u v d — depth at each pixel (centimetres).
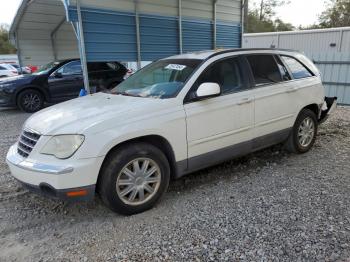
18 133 727
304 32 1956
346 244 276
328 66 999
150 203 350
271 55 477
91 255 277
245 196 377
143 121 336
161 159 352
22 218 346
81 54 752
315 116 539
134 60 868
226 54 425
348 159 493
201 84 372
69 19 718
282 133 483
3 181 446
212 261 261
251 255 267
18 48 1218
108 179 321
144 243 290
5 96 980
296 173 443
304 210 336
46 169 302
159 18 906
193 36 1015
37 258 277
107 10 782
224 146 407
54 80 1041
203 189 403
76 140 305
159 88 396
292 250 271
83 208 365
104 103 376
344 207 339
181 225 317
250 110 427
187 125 367
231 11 1129
